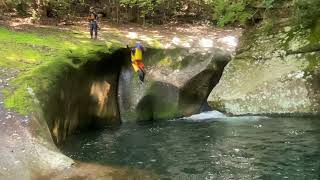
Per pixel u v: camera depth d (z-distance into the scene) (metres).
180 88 17.17
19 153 8.98
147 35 21.66
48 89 11.93
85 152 11.83
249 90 16.19
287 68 16.09
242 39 18.39
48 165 8.91
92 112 15.34
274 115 15.62
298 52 16.25
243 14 16.95
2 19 21.94
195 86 17.59
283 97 15.61
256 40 17.64
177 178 9.41
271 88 15.87
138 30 23.45
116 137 13.84
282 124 14.16
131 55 16.70
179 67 17.80
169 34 22.58
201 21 27.89
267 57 16.81
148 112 17.12
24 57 14.52
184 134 13.82
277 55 16.64
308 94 15.38
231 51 19.16
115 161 10.84
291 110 15.41
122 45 17.89
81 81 14.48
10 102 10.70
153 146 12.43
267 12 17.66
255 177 9.37
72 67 14.00
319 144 11.53
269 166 10.04
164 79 17.31
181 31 24.17
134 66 15.40
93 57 15.43
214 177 9.47
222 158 10.84
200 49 18.50
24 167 8.62
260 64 16.83
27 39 17.25
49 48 15.88
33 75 12.30
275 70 16.30
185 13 28.27
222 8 16.61
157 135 13.93
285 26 17.33
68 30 21.19
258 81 16.27
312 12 16.17
